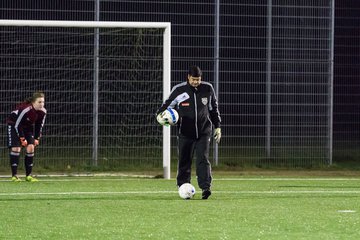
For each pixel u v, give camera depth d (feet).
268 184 141.08
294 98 171.12
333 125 175.22
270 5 169.68
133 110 166.50
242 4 168.86
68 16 162.81
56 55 164.76
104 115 165.58
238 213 98.48
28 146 145.89
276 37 170.40
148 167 166.61
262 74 169.99
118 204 107.65
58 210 101.40
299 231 84.48
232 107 168.96
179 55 167.12
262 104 170.09
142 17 165.58
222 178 153.69
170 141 165.27
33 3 161.99
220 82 168.45
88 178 152.66
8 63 163.84
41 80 164.45
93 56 164.55
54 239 79.61
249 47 169.27
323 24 171.63
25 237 80.79
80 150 164.76
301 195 120.98
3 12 160.97
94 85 163.02
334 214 97.86
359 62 176.24
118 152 165.99
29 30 166.50
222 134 168.76
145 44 166.81
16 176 147.13
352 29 175.94
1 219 93.35
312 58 171.63
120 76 166.50
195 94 114.93
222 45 168.55
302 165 171.73
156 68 167.63
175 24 166.61
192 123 114.52
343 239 79.46
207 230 85.05
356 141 176.24
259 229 85.81
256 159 170.30
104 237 80.64
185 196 114.11
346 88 176.04
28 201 111.34
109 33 165.27
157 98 167.32
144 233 83.05
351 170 172.45
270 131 170.50
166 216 95.71
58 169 164.14
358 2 175.83
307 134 171.94
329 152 172.55
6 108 163.63
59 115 164.55
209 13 167.53
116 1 164.35
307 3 171.22
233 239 79.46
